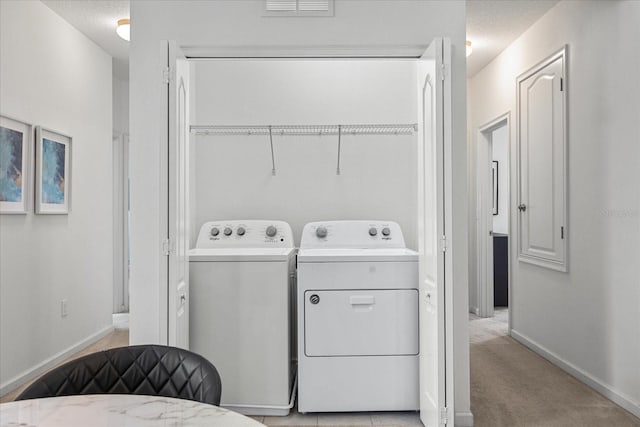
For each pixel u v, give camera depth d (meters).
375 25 2.48
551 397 2.87
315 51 2.49
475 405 2.76
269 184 3.48
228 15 2.48
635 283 2.61
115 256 5.35
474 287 5.26
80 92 3.94
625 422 2.52
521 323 4.11
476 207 5.14
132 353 1.48
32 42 3.28
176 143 2.28
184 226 2.46
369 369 2.61
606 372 2.88
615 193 2.78
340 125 3.33
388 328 2.62
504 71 4.39
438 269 2.22
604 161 2.88
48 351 3.45
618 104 2.75
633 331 2.63
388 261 2.62
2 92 2.96
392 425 2.51
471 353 3.79
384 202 3.48
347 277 2.61
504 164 6.57
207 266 2.66
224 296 2.66
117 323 4.84
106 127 4.41
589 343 3.06
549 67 3.54
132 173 2.49
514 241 4.22
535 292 3.83
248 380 2.65
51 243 3.51
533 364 3.51
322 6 2.48
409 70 3.50
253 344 2.65
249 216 3.48
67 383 1.39
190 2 2.48
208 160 3.48
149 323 2.47
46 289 3.44
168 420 1.01
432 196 2.30
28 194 3.24
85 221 4.02
